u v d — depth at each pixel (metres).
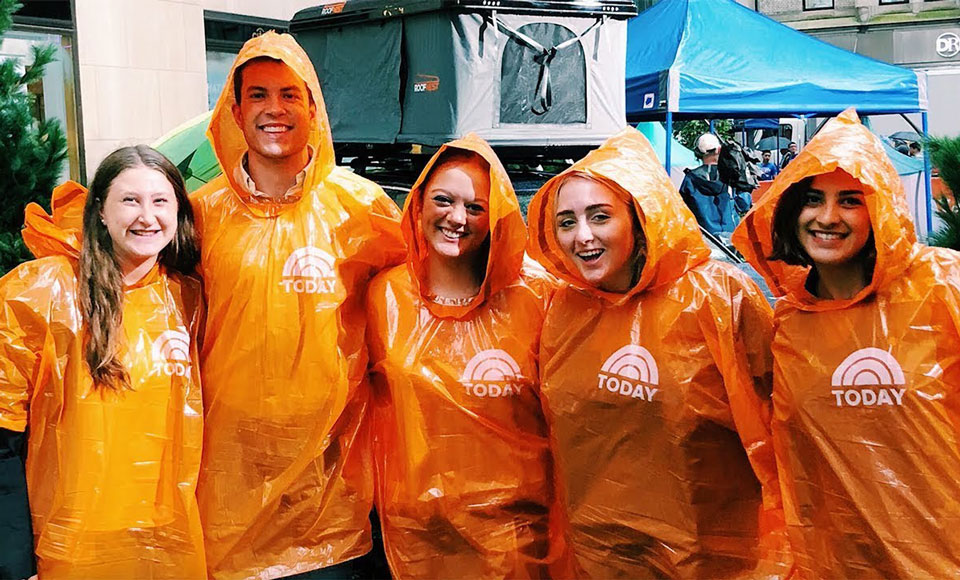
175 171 2.73
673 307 2.47
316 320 2.77
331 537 2.89
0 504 2.56
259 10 10.06
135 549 2.70
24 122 4.05
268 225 2.82
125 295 2.70
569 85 5.60
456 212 2.64
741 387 2.44
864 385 2.23
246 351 2.76
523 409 2.75
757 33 8.50
